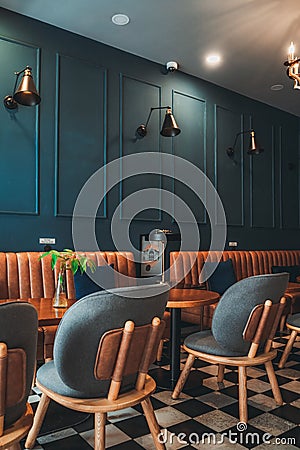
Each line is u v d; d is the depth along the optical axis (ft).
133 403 5.09
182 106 16.40
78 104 13.30
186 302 8.25
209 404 8.27
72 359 4.77
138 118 14.89
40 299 9.00
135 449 6.46
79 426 7.23
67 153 12.98
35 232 12.22
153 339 5.21
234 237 18.30
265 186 20.01
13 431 4.23
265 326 7.07
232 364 7.13
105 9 11.87
